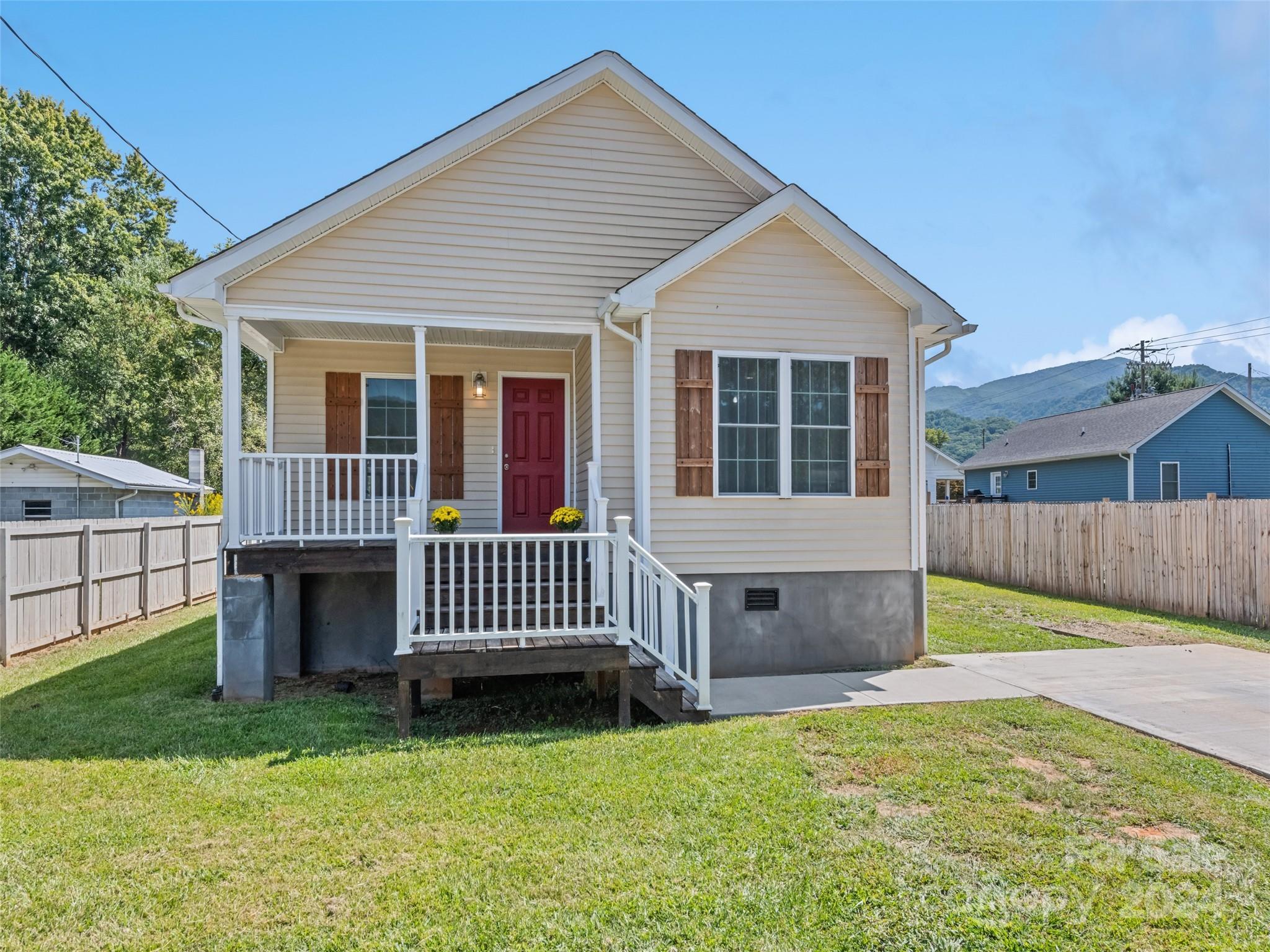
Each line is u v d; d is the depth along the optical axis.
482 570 5.43
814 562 7.54
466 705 6.10
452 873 3.11
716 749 4.69
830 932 2.69
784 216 7.45
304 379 8.48
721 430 7.39
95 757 4.61
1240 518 9.70
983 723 5.21
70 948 2.61
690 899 2.90
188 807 3.79
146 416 30.59
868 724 5.21
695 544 7.27
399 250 7.18
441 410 8.80
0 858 3.24
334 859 3.23
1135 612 10.80
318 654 7.63
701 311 7.34
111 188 35.53
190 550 12.10
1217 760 4.52
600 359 7.56
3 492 17.84
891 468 7.79
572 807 3.78
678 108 7.78
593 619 5.88
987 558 15.09
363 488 6.84
